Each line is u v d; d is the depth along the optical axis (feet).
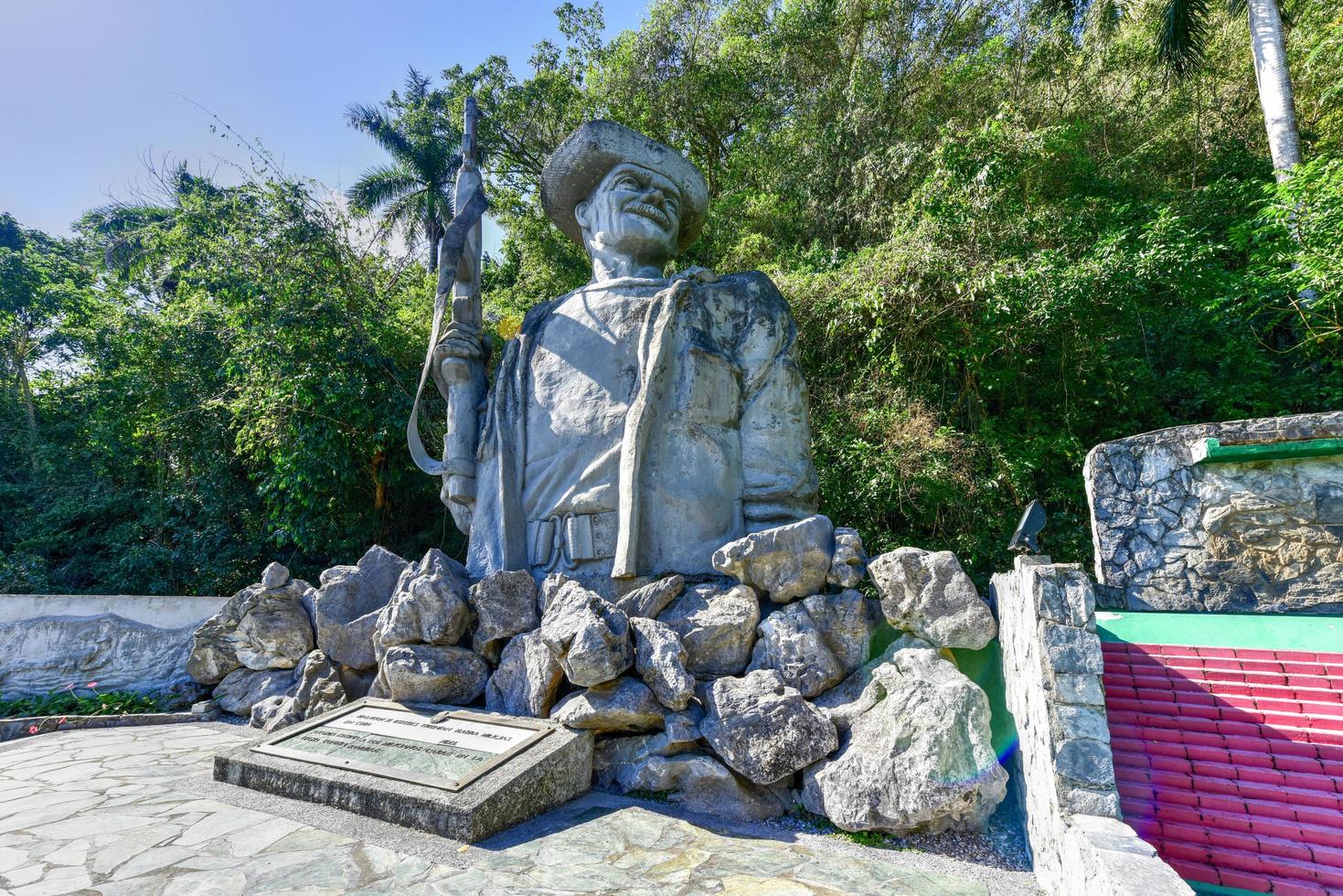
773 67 49.32
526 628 16.29
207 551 36.99
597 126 21.70
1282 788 10.83
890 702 12.60
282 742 14.71
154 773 14.99
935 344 30.99
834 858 10.84
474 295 22.08
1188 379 30.09
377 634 17.26
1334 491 17.25
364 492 35.65
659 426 17.93
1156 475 19.15
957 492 27.96
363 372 34.09
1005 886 10.12
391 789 12.17
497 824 11.57
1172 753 12.05
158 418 39.32
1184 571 18.33
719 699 13.28
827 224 40.55
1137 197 36.04
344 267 36.17
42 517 40.75
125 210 63.52
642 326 18.88
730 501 17.85
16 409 49.49
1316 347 29.55
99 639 24.44
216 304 38.22
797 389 19.19
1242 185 34.91
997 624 13.69
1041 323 28.96
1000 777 11.45
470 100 23.03
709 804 12.75
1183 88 42.37
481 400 21.29
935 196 32.30
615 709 13.42
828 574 15.06
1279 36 35.50
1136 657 14.53
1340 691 12.30
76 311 48.06
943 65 44.21
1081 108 40.55
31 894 9.34
